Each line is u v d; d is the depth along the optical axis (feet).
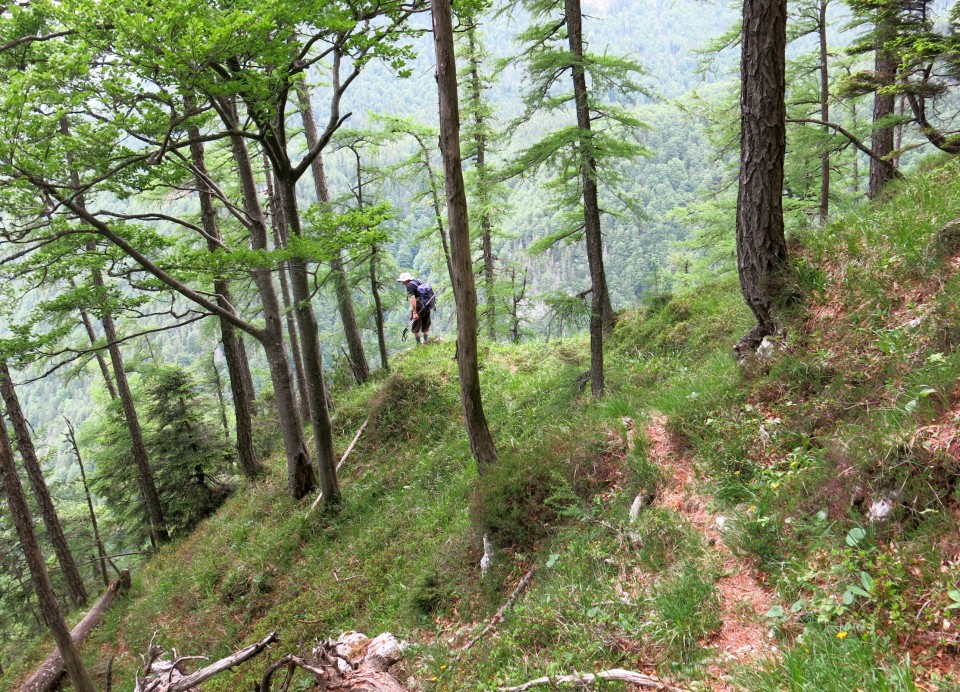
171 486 57.88
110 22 21.08
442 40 22.67
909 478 13.29
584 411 30.96
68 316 37.17
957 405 13.78
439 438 42.78
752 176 22.03
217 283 50.08
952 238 18.80
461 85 57.62
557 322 31.71
